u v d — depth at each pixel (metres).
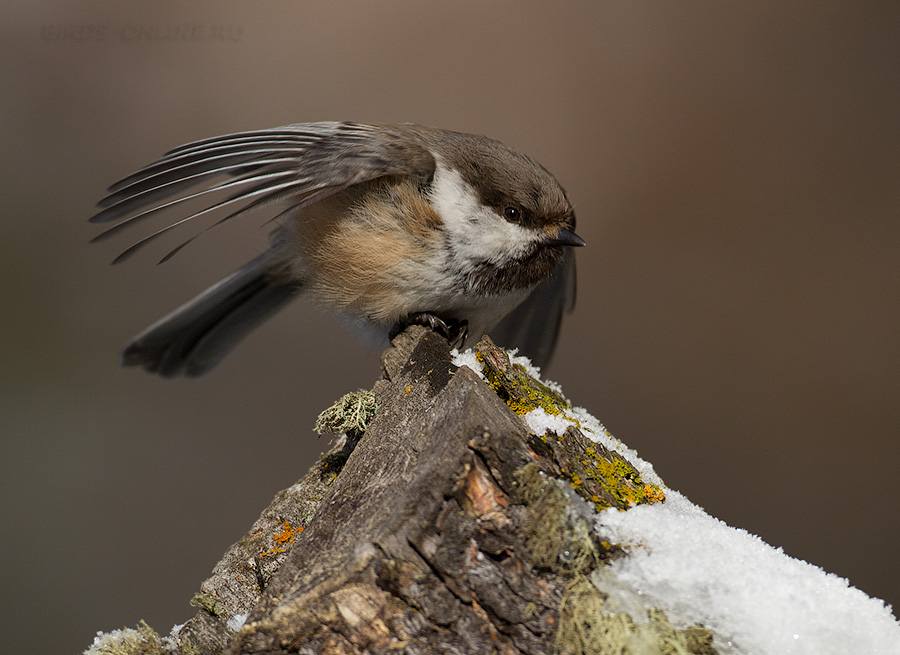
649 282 11.85
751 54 13.08
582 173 12.29
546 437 3.63
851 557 9.27
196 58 13.24
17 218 12.17
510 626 3.12
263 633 3.14
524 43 13.34
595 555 3.23
